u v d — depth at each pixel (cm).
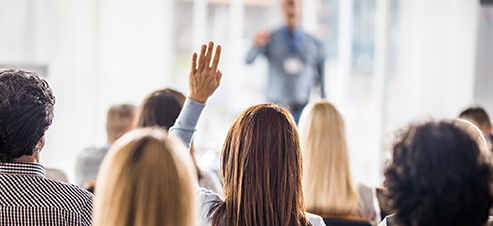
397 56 732
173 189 148
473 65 713
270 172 195
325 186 311
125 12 695
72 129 688
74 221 193
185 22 748
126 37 697
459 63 718
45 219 191
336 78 791
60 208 192
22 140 198
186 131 241
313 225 210
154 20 703
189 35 748
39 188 194
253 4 770
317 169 312
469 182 155
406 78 730
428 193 156
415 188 156
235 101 768
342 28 777
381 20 727
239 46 768
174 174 149
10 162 198
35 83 205
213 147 707
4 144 197
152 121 321
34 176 196
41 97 203
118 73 697
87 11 685
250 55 744
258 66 774
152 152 149
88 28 686
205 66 242
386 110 711
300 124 328
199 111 242
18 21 673
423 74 727
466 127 162
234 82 768
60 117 686
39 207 191
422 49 726
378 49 766
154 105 322
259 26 775
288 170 196
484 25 707
